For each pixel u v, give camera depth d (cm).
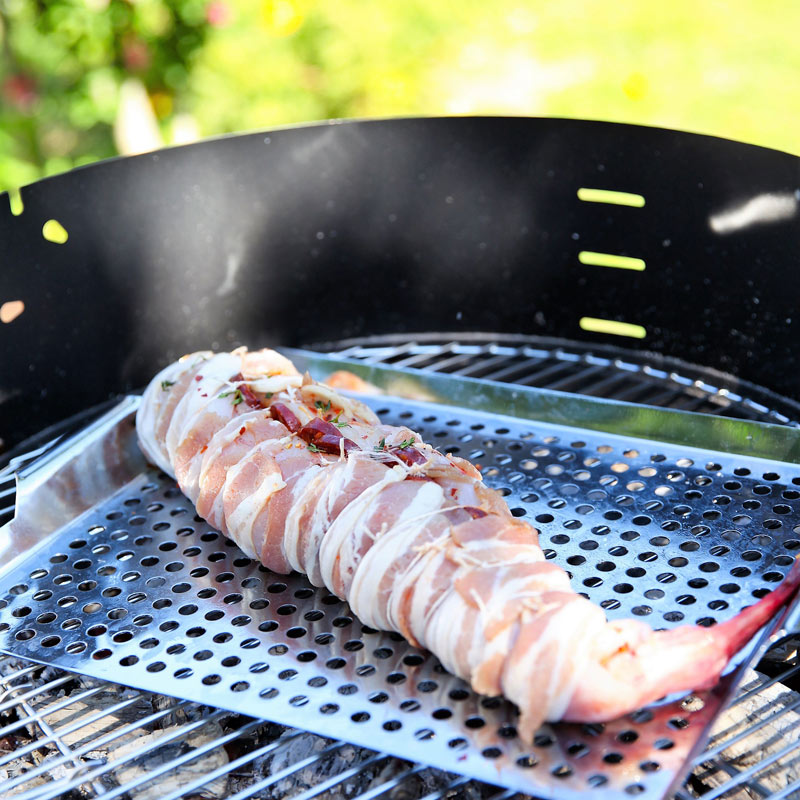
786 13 209
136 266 113
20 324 109
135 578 97
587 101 181
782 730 89
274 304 119
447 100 184
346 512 91
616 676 84
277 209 116
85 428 104
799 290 108
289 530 93
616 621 86
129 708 93
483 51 199
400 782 87
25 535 99
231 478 94
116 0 175
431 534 89
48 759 91
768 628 89
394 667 90
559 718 85
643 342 117
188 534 100
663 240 113
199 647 92
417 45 198
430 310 121
